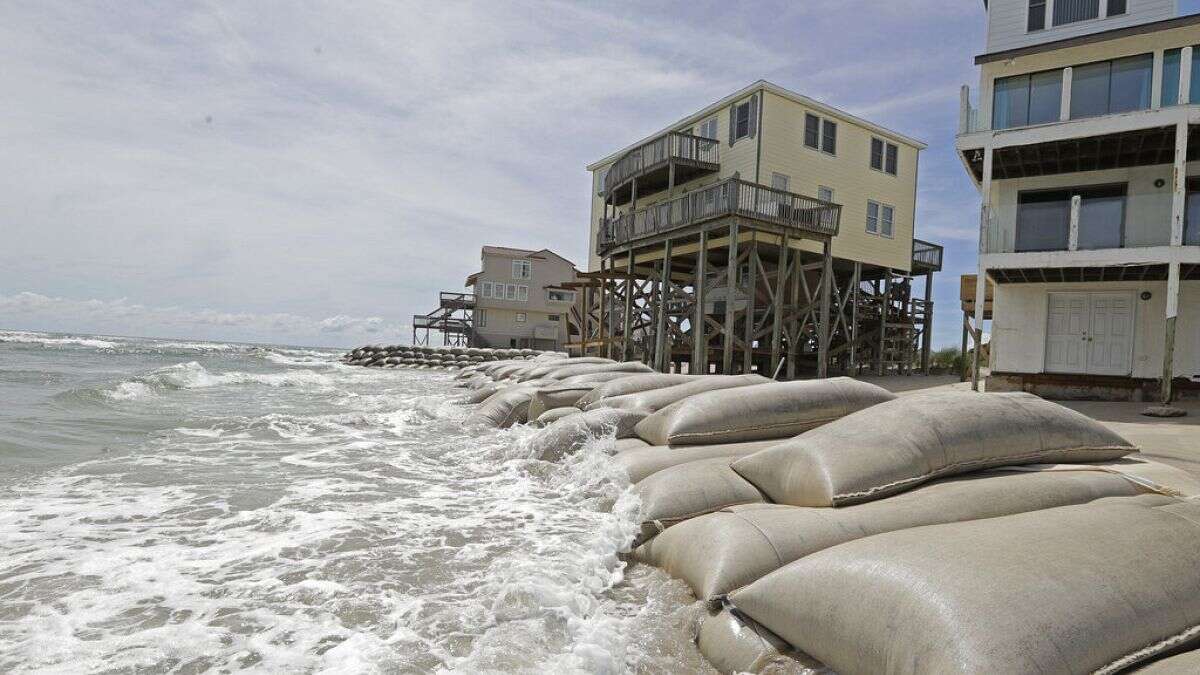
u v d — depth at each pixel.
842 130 19.34
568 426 5.05
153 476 4.68
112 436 6.52
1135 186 12.31
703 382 5.77
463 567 2.85
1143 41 11.62
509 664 1.93
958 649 1.61
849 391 4.64
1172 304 10.45
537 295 41.69
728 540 2.68
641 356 21.14
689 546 2.88
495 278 40.94
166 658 1.98
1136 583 1.79
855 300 19.73
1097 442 3.34
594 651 2.10
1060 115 12.24
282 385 14.99
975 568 1.85
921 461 2.97
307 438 6.75
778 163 17.75
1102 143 11.68
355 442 6.52
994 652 1.57
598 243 21.44
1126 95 11.76
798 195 16.16
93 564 2.80
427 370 28.33
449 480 4.79
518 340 41.28
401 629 2.21
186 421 7.55
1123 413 9.55
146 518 3.56
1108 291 12.38
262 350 55.72
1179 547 1.97
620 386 6.36
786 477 3.22
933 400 3.38
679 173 19.41
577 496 4.09
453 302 40.16
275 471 4.96
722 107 18.83
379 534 3.32
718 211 15.20
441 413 8.89
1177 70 11.38
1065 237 11.88
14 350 31.08
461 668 1.92
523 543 3.21
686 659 2.29
